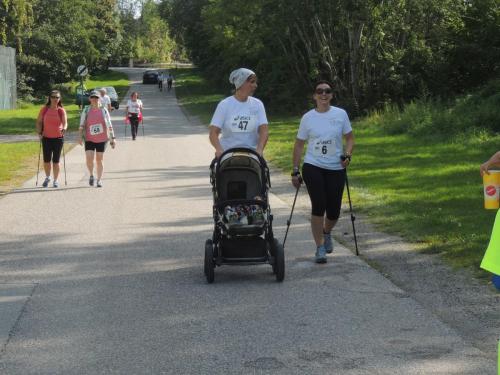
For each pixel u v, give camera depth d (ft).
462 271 27.53
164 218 40.81
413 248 32.09
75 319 22.74
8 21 168.14
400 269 28.60
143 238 35.53
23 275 28.50
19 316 23.06
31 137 107.45
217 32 178.70
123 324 22.18
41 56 242.99
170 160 73.67
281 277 27.04
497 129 90.58
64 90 259.39
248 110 28.04
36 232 37.01
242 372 18.13
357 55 144.15
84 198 48.21
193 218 40.78
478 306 23.32
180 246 33.73
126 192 50.96
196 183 55.47
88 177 59.41
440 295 24.80
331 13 139.23
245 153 27.55
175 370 18.35
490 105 97.45
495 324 21.59
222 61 223.10
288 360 18.93
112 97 189.06
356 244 31.35
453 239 32.86
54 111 53.36
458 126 91.97
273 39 166.09
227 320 22.45
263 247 27.27
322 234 30.07
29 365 18.85
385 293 25.13
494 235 11.10
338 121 29.68
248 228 26.50
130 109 100.63
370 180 55.52
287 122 139.95
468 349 19.53
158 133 114.73
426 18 139.74
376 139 91.35
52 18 249.75
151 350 19.85
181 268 29.60
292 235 35.91
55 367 18.69
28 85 243.60
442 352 19.35
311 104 164.96
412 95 145.18
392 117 114.01
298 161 30.22
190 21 257.34
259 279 27.66
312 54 148.66
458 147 77.30
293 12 143.43
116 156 77.77
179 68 406.41
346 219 39.75
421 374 17.81
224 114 27.96
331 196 29.99
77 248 33.37
